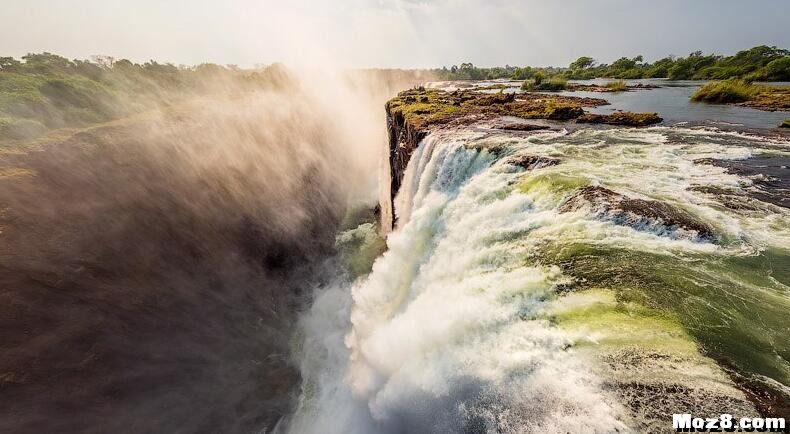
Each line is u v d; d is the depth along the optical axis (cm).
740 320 634
